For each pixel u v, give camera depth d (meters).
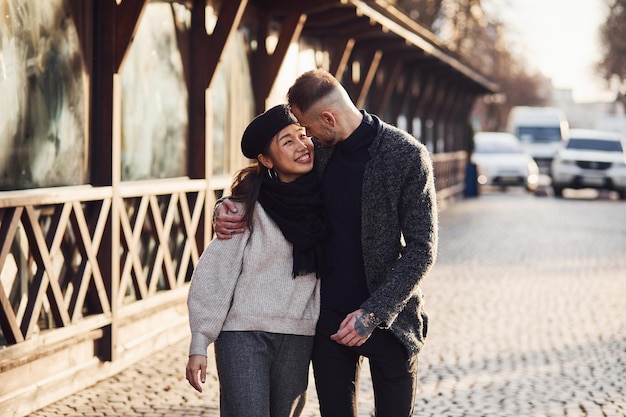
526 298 10.89
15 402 5.85
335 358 3.74
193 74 9.09
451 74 23.27
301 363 3.79
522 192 32.66
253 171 3.77
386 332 3.70
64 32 6.71
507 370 7.38
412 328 3.73
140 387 6.74
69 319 6.64
